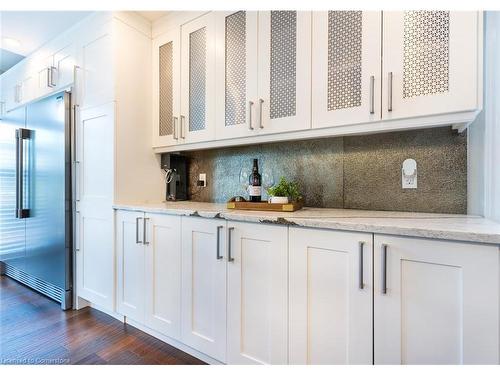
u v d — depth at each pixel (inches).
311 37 55.1
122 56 76.0
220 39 68.2
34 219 90.6
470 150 51.0
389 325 38.3
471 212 50.6
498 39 40.1
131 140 78.4
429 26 44.1
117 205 73.1
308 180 69.4
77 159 83.4
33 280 95.3
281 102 59.1
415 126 46.1
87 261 80.7
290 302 46.4
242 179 80.6
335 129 53.6
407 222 41.4
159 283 65.1
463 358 33.9
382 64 47.8
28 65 105.4
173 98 78.4
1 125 104.3
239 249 52.2
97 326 72.3
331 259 42.8
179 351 61.9
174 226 62.3
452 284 34.5
